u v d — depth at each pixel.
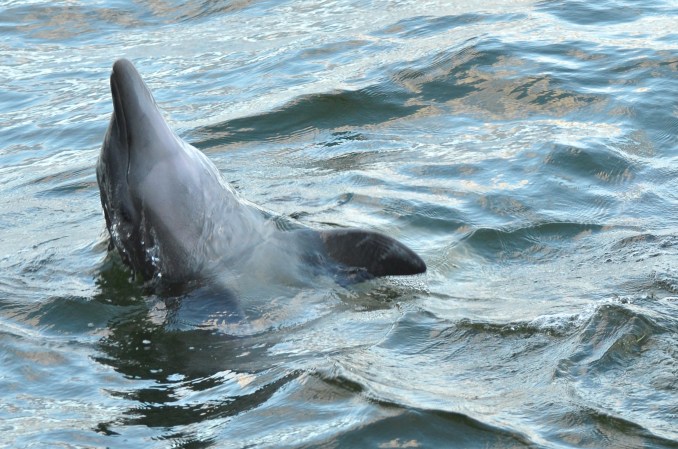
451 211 24.48
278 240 21.75
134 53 41.62
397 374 17.00
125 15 46.50
